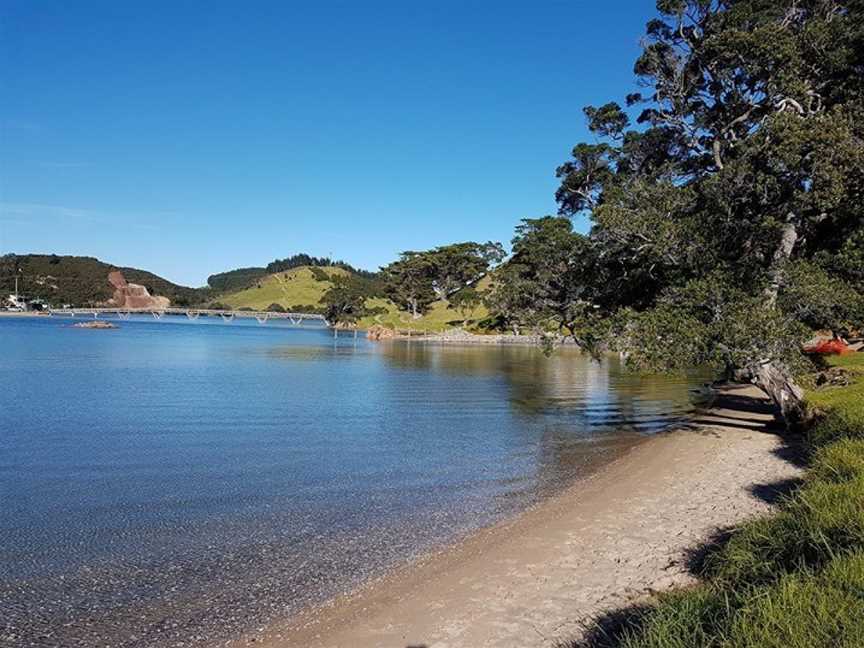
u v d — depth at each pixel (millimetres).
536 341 107688
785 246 22188
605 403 34094
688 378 48719
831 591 5785
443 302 162125
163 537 12211
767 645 5035
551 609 8617
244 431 24797
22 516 13484
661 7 30547
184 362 60000
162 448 21219
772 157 20797
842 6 27453
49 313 198625
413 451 21094
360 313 163125
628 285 27594
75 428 24891
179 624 8562
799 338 18391
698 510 12977
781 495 11195
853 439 13289
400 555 11234
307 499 15039
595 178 41594
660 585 9109
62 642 8031
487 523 13102
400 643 7891
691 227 22062
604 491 15164
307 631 8344
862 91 23656
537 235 47156
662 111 33125
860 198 21844
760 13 28031
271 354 74938
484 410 31516
